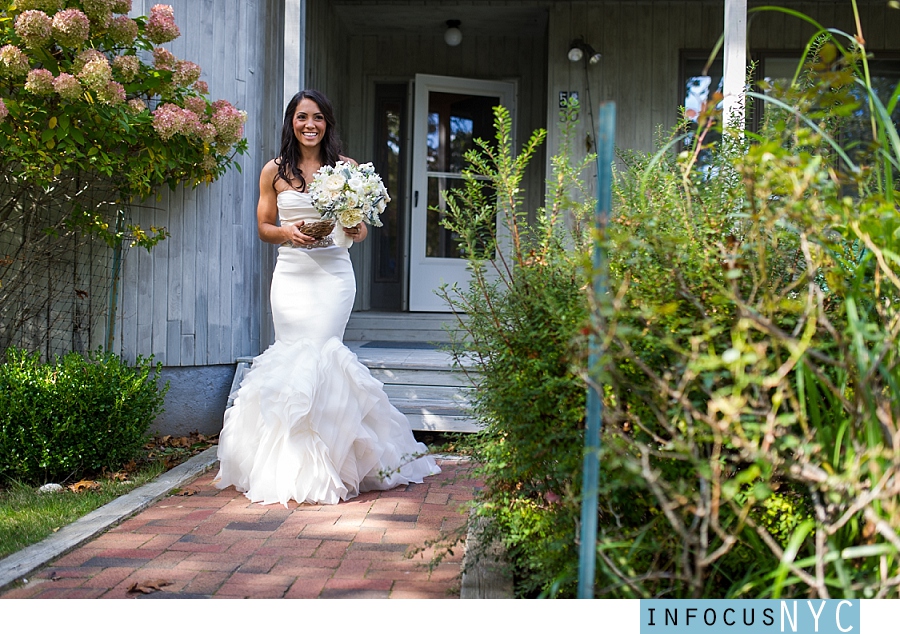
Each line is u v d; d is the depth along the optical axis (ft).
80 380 13.33
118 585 8.65
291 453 12.26
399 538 10.44
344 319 13.43
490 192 25.85
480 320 8.71
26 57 13.23
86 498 12.00
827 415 6.84
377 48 26.23
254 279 17.92
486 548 9.18
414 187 25.44
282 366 12.70
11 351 13.96
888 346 5.61
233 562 9.43
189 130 14.51
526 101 26.11
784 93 7.05
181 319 16.51
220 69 16.80
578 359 6.65
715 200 8.00
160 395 14.70
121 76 14.35
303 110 13.16
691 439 5.73
